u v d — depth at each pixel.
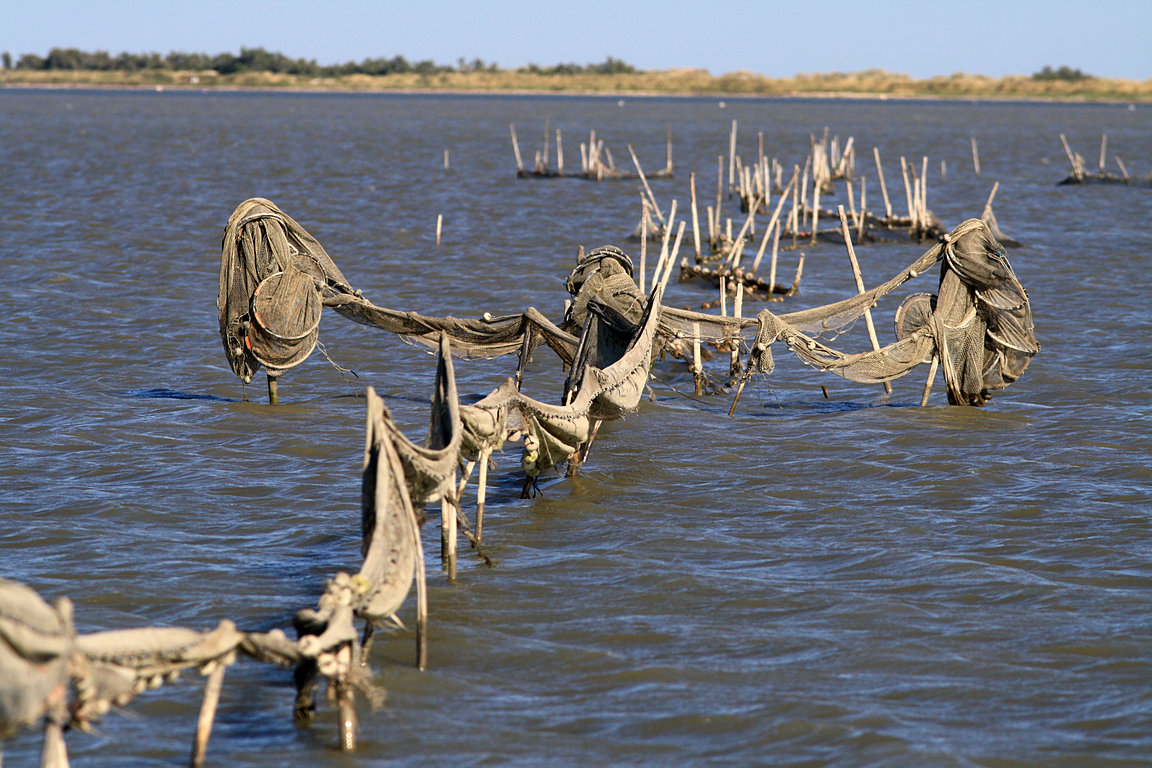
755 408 45.31
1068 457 37.50
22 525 30.38
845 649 23.70
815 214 94.25
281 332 43.00
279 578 27.44
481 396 46.31
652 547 29.72
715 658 23.36
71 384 46.31
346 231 96.19
